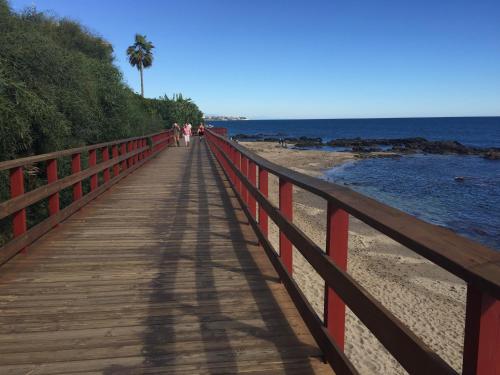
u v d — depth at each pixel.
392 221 1.82
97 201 8.52
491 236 14.38
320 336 2.84
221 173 13.20
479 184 25.27
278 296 3.88
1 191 7.75
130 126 19.17
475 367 1.26
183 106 49.22
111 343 3.07
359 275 9.19
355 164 35.28
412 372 1.60
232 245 5.50
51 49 10.09
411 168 32.97
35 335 3.19
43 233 5.69
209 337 3.15
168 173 13.18
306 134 102.06
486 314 1.24
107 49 25.94
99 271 4.54
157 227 6.43
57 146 10.08
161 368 2.76
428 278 9.23
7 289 4.05
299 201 17.34
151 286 4.13
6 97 7.98
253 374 2.69
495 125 137.75
